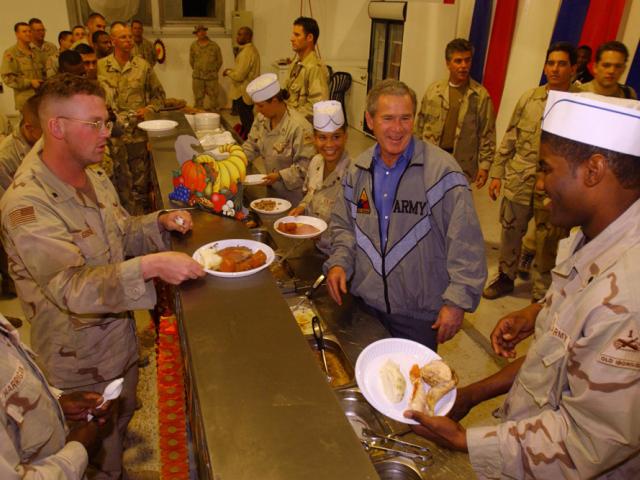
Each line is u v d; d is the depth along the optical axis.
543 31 4.43
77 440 1.11
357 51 8.51
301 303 1.73
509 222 3.24
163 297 2.34
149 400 2.41
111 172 3.76
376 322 1.63
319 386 0.91
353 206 1.73
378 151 1.67
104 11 7.14
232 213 1.73
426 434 1.03
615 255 0.88
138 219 1.70
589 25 4.07
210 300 1.19
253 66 6.64
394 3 6.57
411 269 1.65
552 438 0.88
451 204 1.55
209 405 0.85
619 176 0.86
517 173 3.13
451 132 3.68
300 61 4.15
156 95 4.61
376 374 1.17
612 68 3.01
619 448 0.80
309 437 0.79
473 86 3.56
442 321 1.52
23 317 3.03
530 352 1.03
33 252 1.33
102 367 1.67
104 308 1.28
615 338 0.80
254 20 8.03
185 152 1.95
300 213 2.31
